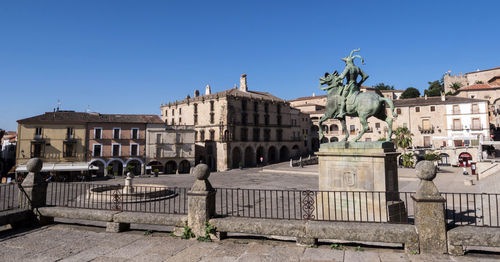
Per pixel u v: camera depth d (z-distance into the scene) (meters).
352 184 9.88
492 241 5.87
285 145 73.81
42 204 9.23
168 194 22.25
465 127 57.19
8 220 8.17
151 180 39.50
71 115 50.69
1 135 67.00
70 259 6.27
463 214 13.85
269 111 70.38
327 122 76.88
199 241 7.25
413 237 6.24
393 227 6.46
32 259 6.29
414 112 62.41
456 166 49.22
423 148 57.28
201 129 64.25
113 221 8.22
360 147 9.87
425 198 6.20
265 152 68.50
